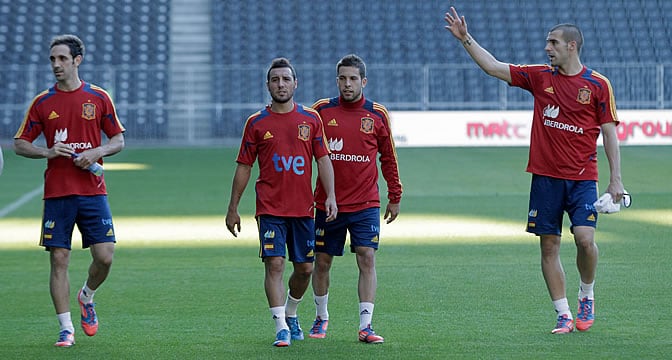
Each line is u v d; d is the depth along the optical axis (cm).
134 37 11894
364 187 2242
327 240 2280
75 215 2227
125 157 8706
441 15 12188
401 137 9581
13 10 11994
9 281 3098
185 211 4981
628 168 7344
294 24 12062
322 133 2209
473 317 2481
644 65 10194
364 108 2264
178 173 7169
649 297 2723
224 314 2562
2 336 2294
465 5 12294
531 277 3081
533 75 2345
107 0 12219
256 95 11362
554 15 12181
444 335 2269
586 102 2280
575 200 2306
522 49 11819
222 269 3312
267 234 2177
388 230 4241
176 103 11412
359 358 2041
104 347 2167
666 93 10344
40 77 11200
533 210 2338
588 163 2308
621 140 9456
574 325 2380
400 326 2378
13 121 10719
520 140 9588
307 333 2331
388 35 11950
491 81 10956
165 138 10862
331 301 2731
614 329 2317
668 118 9456
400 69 11031
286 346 2161
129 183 6444
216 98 11319
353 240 2252
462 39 2380
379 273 3177
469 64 11244
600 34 11938
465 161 8038
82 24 11950
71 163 2227
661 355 2048
